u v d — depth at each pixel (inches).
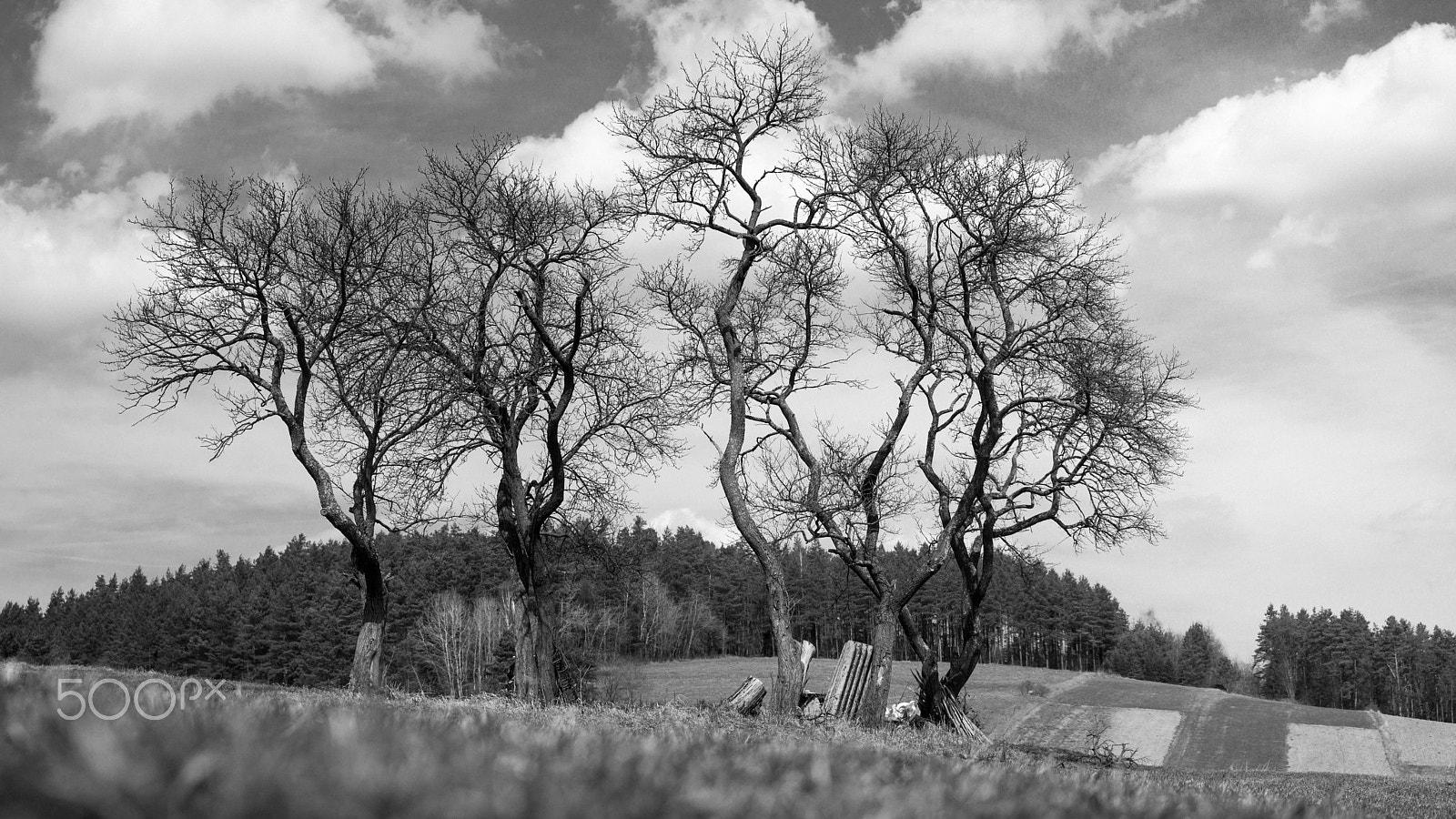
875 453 1101.1
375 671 1154.0
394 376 1111.0
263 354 1145.4
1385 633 5531.5
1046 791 164.2
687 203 1072.8
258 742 102.7
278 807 73.6
